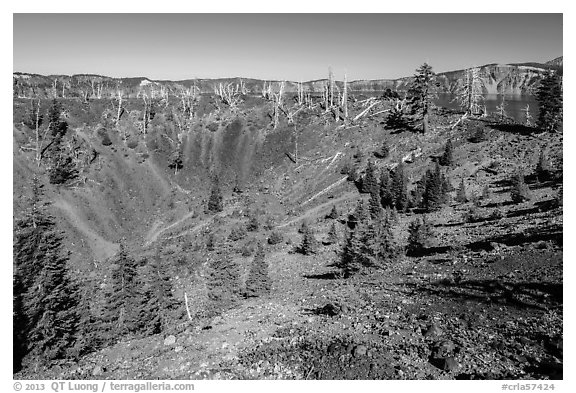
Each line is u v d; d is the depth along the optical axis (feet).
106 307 126.72
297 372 54.60
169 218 302.66
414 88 295.69
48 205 279.90
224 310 108.27
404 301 80.18
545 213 132.57
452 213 181.06
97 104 406.21
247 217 256.32
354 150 307.78
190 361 66.08
